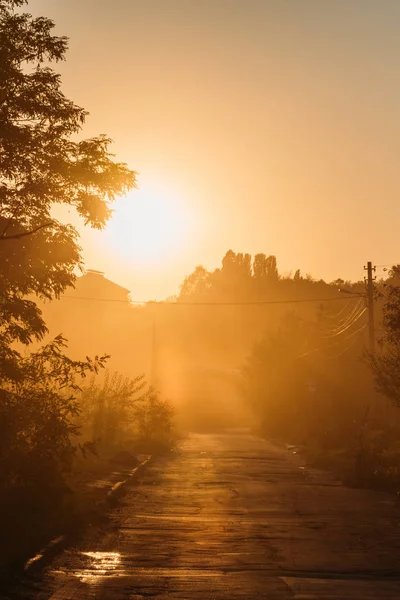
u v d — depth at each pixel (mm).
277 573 14562
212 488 30859
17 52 19266
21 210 20266
